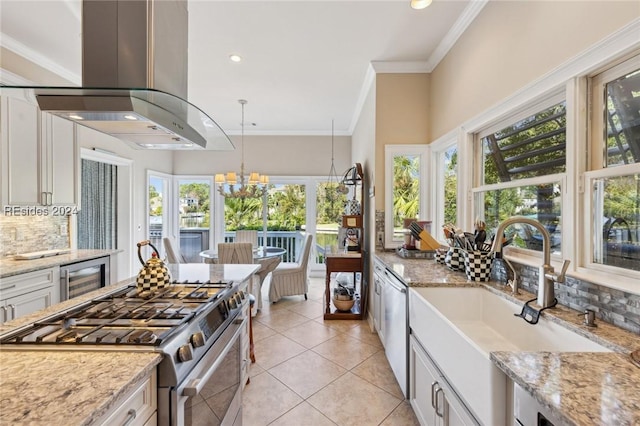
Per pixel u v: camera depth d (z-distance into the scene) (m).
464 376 1.15
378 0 2.14
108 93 1.06
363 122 4.09
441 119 2.83
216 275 2.01
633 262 1.15
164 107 1.22
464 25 2.35
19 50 2.68
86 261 2.77
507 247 1.91
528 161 1.80
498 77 1.94
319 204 5.92
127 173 4.49
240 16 2.32
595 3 1.25
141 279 1.55
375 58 2.99
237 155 5.83
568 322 1.18
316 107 4.44
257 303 3.77
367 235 3.68
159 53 1.22
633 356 0.88
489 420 0.96
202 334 1.09
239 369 1.65
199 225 5.88
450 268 2.20
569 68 1.37
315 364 2.51
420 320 1.69
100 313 1.19
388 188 3.13
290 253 5.96
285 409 1.95
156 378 0.92
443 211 3.01
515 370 0.81
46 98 1.10
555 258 1.54
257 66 3.15
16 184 2.49
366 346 2.85
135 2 1.16
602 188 1.29
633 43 1.10
